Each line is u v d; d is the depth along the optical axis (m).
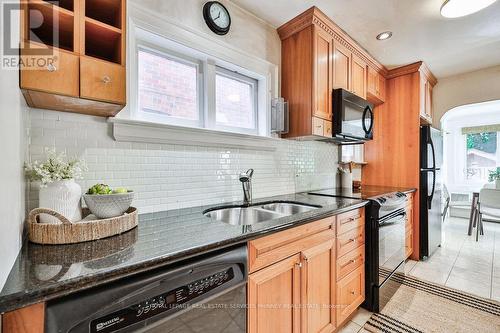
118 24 1.01
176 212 1.40
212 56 1.67
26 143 0.95
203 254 0.88
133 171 1.31
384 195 2.12
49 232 0.82
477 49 2.45
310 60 1.90
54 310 0.58
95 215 1.02
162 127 1.37
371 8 1.80
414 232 2.89
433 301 1.99
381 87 2.92
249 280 1.02
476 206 3.83
